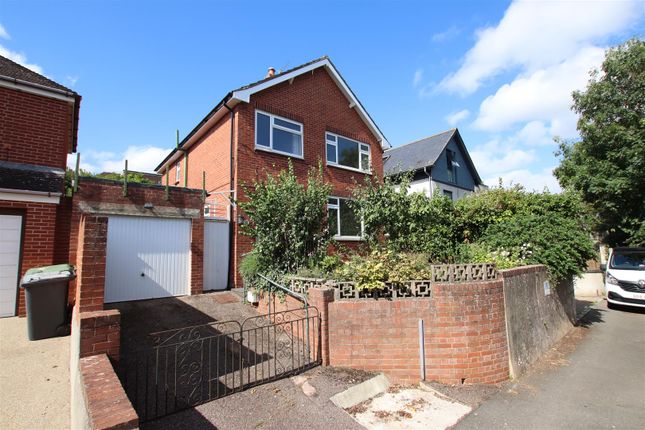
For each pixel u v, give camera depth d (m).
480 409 4.50
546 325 7.49
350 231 12.09
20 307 6.68
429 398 4.73
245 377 4.57
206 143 11.31
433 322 5.32
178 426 3.51
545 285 7.87
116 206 7.06
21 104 7.56
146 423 3.50
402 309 5.38
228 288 8.72
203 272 8.22
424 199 8.38
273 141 10.48
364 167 13.21
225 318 6.57
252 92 9.80
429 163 19.22
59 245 7.24
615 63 15.62
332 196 11.75
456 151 22.86
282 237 7.31
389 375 5.23
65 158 8.06
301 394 4.37
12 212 6.78
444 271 5.55
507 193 10.48
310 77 11.80
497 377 5.41
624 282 11.31
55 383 4.21
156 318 6.20
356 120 13.38
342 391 4.52
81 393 2.94
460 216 10.39
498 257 7.96
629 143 14.29
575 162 17.16
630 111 15.06
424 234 8.42
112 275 6.92
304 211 7.35
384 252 6.54
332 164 12.03
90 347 3.53
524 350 6.22
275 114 10.54
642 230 14.07
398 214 7.86
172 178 14.85
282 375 4.76
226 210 9.44
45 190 6.91
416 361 5.27
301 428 3.71
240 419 3.74
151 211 7.44
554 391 5.15
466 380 5.23
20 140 7.47
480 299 5.44
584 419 4.31
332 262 6.94
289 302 6.21
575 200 9.80
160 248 7.55
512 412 4.45
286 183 7.52
